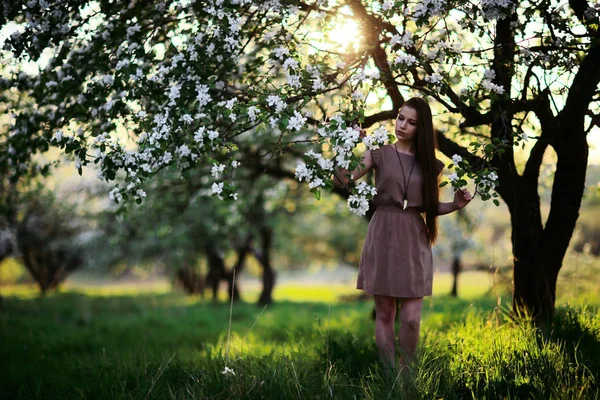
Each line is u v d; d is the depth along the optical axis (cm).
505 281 751
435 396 353
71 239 2217
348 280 5025
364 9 439
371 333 685
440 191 422
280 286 4759
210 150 412
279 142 376
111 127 441
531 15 430
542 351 411
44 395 439
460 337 479
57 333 1039
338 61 430
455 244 2219
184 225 1775
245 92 419
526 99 482
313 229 2745
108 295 2638
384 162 413
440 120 583
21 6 460
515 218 535
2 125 563
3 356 682
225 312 1712
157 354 594
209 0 421
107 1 470
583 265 877
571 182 505
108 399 387
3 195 910
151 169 409
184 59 420
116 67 428
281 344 720
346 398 364
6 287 3931
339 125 350
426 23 386
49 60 482
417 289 407
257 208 1706
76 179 1850
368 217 744
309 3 468
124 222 1698
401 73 388
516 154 689
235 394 371
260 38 473
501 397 360
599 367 398
